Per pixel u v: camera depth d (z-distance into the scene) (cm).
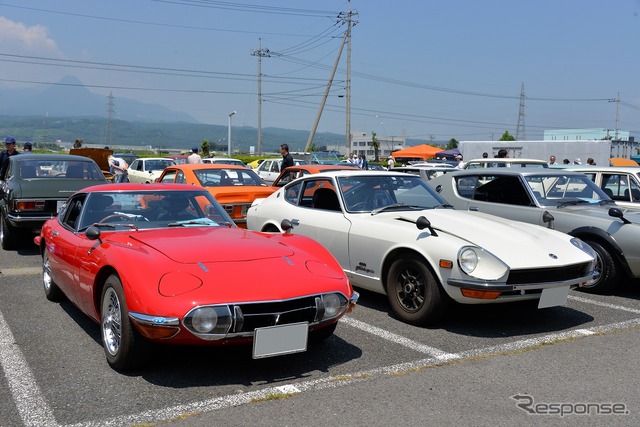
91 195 527
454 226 538
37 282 707
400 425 328
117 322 406
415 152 4044
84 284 455
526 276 489
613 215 664
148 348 392
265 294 374
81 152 1608
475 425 329
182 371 410
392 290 550
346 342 483
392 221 568
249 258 413
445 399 364
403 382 393
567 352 460
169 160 1941
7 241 938
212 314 358
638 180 816
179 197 542
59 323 531
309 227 648
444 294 510
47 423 327
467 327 530
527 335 507
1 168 1084
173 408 348
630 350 466
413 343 481
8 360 432
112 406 351
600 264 674
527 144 2864
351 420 333
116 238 457
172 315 356
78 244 479
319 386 384
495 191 775
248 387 382
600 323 550
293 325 381
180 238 449
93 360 433
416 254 525
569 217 693
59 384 386
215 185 1007
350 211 617
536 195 736
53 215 902
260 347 370
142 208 519
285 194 727
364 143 12862
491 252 488
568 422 334
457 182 823
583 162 2748
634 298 662
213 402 357
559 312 591
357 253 585
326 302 398
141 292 370
